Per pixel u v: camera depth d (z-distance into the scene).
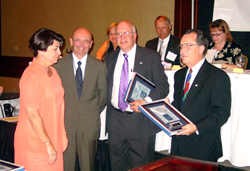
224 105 1.70
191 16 4.57
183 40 1.80
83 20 5.97
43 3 6.64
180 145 1.85
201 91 1.76
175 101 1.97
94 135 2.23
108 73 2.28
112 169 2.30
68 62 2.21
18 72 7.43
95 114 2.24
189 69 1.91
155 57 2.20
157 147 2.67
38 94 1.64
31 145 1.66
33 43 1.68
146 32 5.07
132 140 2.18
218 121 1.67
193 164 1.12
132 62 2.21
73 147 2.20
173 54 3.45
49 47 1.69
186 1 4.54
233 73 2.31
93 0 5.73
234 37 4.43
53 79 1.82
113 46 3.81
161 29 3.65
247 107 2.24
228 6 4.16
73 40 2.17
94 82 2.21
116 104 2.20
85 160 2.23
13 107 3.11
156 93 2.07
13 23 7.35
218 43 3.44
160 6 4.83
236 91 2.28
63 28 6.37
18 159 1.70
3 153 2.53
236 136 2.30
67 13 6.23
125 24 2.13
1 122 2.52
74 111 2.18
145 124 2.17
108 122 2.28
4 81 7.77
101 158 2.67
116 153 2.26
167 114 1.80
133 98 2.04
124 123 2.17
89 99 2.21
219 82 1.71
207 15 4.52
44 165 1.71
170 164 1.13
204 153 1.78
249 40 4.32
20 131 1.67
